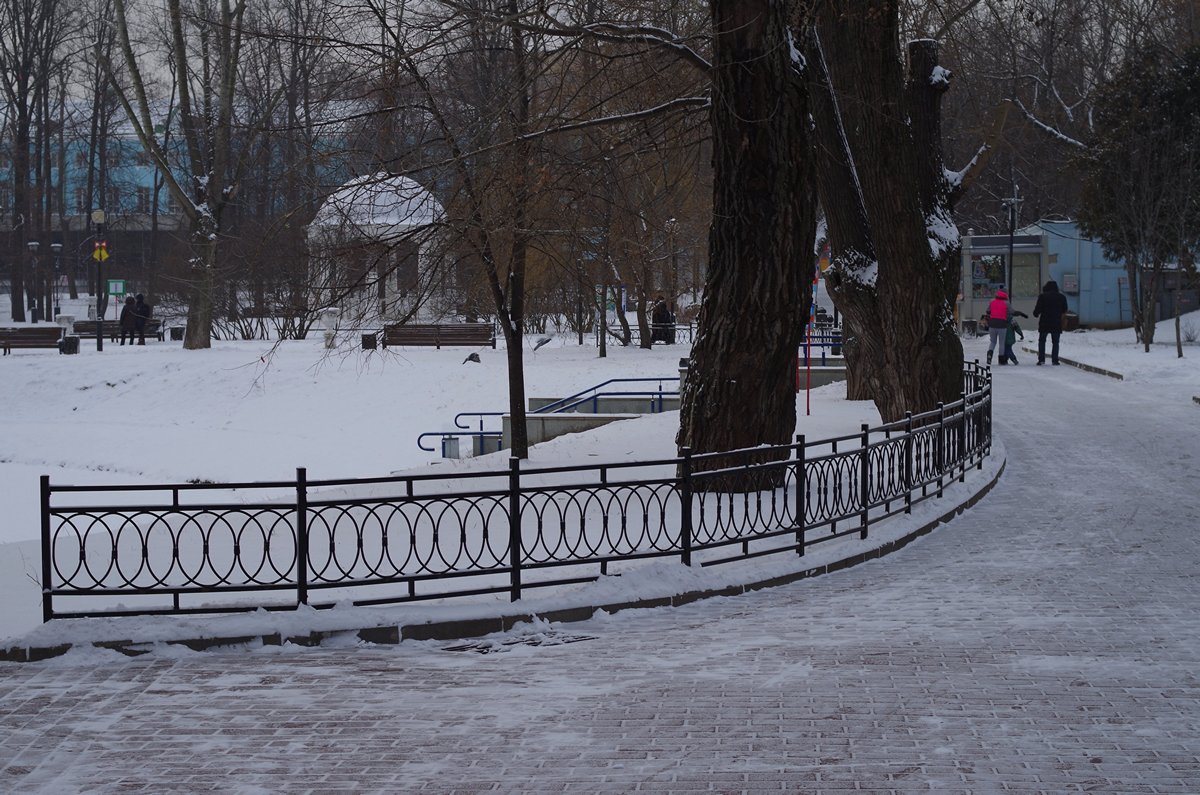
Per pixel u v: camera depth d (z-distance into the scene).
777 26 13.85
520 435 18.28
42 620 9.37
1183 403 24.58
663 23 16.42
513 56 16.03
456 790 5.80
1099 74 51.25
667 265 37.19
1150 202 36.56
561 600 9.35
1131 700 7.07
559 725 6.78
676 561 10.49
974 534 12.67
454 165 15.37
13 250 63.53
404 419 32.41
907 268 18.84
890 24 18.14
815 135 15.07
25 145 63.12
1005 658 8.00
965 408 15.66
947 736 6.47
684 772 6.00
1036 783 5.79
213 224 39.31
